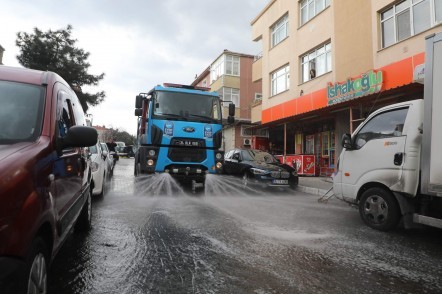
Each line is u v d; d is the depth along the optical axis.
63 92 3.88
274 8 21.91
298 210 7.73
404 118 5.61
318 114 15.34
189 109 10.32
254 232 5.55
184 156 9.91
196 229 5.66
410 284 3.54
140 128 11.27
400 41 12.45
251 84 33.22
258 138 23.77
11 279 2.03
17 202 2.18
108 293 3.21
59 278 3.53
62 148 3.23
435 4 11.29
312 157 17.02
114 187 11.38
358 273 3.82
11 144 2.73
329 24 16.48
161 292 3.24
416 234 5.57
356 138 6.43
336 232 5.66
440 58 4.76
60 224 3.03
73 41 33.03
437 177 4.70
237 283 3.47
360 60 14.41
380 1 13.35
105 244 4.72
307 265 4.05
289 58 19.91
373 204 5.90
